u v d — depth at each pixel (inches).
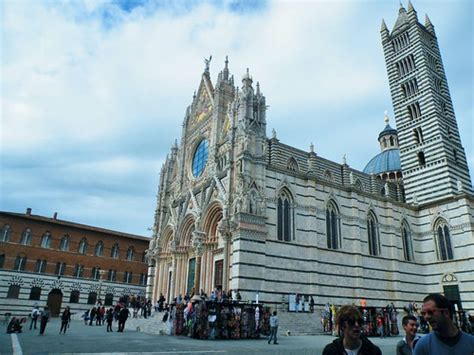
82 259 3164.4
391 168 3425.2
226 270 1752.0
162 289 2474.2
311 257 1921.8
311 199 2042.3
